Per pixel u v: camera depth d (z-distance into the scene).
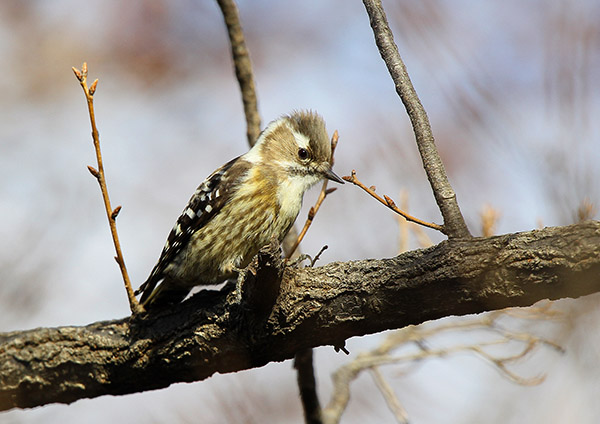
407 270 7.70
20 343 9.55
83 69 8.39
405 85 8.23
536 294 7.09
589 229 6.84
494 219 10.95
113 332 9.52
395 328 8.11
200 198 11.72
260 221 11.77
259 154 12.32
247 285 8.19
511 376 11.02
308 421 11.93
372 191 7.91
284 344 8.60
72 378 9.51
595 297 10.79
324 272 8.34
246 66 12.68
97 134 8.56
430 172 7.93
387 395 12.15
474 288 7.36
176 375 9.36
